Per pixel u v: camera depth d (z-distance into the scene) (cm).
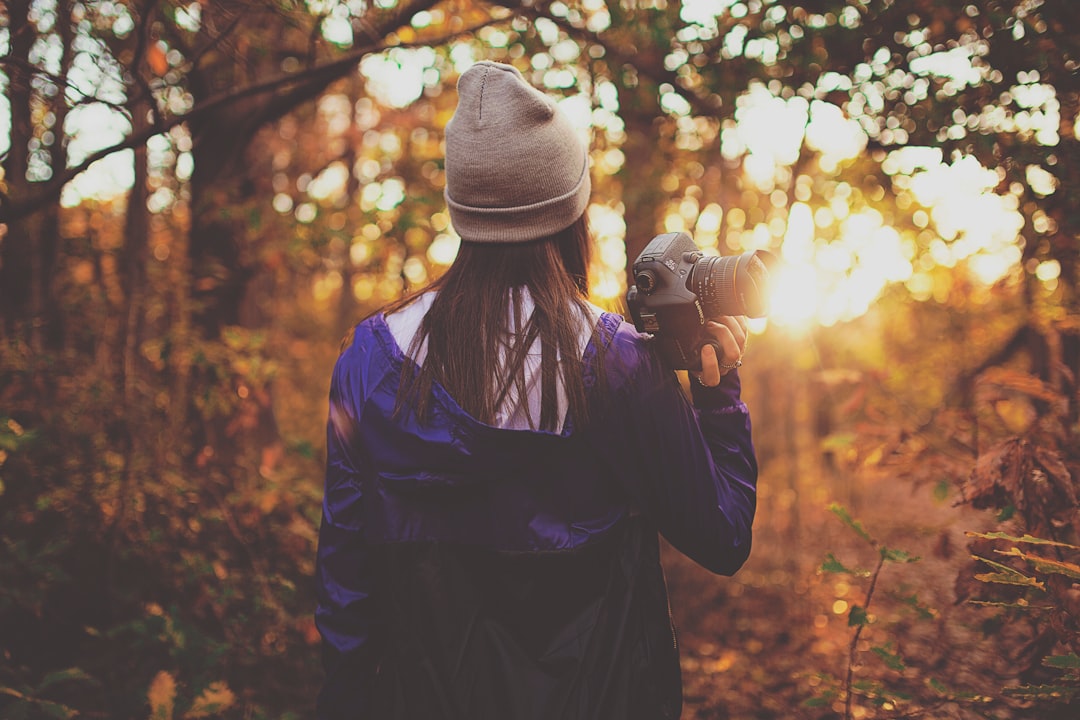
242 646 264
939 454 229
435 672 95
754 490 109
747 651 338
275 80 237
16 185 298
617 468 98
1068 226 198
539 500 96
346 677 107
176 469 319
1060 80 201
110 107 208
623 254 444
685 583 410
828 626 355
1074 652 152
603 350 98
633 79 353
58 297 341
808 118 259
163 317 359
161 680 205
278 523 329
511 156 102
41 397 297
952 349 320
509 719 92
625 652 97
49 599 269
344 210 371
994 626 189
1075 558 177
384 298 450
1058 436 191
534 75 376
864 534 184
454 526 97
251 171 389
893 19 223
